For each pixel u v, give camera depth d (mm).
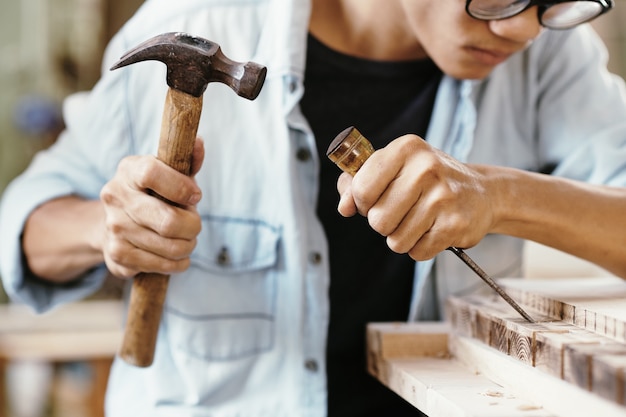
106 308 2762
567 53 1401
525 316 953
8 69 3141
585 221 1081
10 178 3070
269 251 1287
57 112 3141
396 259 1344
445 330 1171
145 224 1075
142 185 1058
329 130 1329
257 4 1325
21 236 1369
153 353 1175
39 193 1373
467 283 1380
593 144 1361
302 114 1306
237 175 1296
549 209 1058
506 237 1411
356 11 1294
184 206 1087
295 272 1279
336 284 1343
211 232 1303
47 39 3168
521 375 885
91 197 1420
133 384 1338
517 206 1027
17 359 2439
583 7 1111
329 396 1343
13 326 2574
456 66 1156
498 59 1140
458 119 1338
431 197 901
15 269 1375
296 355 1282
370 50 1327
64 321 2625
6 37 3150
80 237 1282
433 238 920
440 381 975
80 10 3209
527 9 1036
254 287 1306
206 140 1299
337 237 1337
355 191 920
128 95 1321
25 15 3143
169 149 1042
